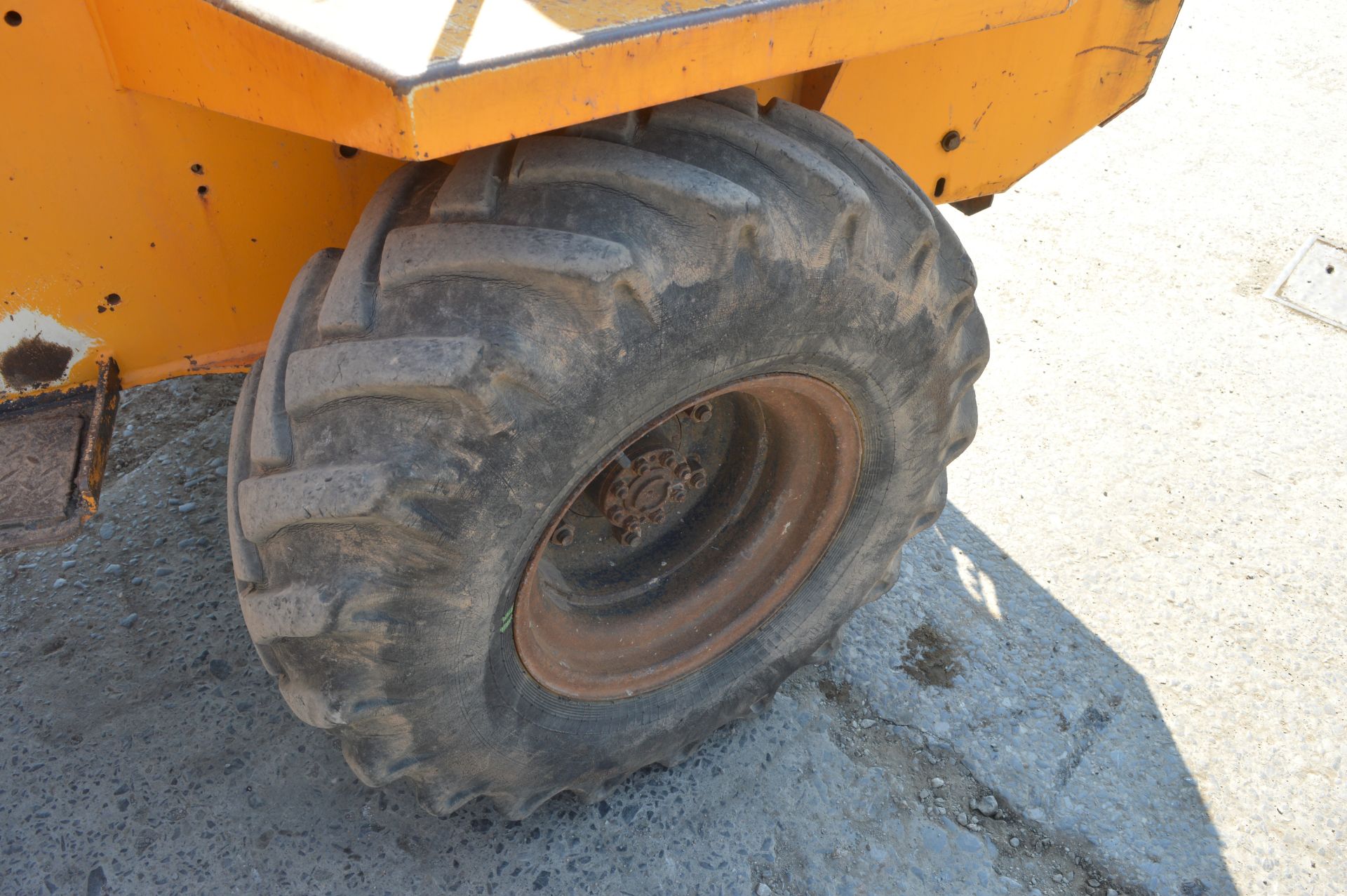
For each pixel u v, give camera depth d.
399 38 1.18
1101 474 3.34
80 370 1.82
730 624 2.29
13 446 1.77
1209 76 5.58
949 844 2.38
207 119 1.64
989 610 2.92
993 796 2.48
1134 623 2.90
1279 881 2.34
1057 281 4.14
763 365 1.73
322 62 1.19
